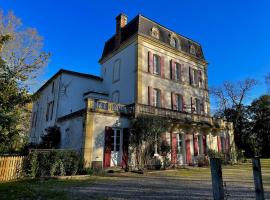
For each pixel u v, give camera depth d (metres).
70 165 12.89
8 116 11.78
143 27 21.95
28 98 12.77
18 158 12.28
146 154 16.22
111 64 24.28
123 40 22.97
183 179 11.80
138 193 8.15
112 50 24.19
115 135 16.45
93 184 10.09
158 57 22.72
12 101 12.28
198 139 22.50
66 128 18.09
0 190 8.54
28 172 12.30
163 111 19.06
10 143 12.34
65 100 22.09
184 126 20.84
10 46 20.61
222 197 3.28
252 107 39.69
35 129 28.41
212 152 21.89
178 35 25.66
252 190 8.76
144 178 12.14
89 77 24.16
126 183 10.41
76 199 7.14
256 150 37.19
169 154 18.94
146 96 20.41
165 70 22.84
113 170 14.90
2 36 14.56
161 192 8.33
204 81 27.08
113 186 9.59
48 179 11.48
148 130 15.98
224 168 18.61
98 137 15.44
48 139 18.78
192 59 26.17
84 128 15.13
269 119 37.97
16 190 8.52
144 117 16.28
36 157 12.45
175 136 19.97
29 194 7.81
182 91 23.95
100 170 14.29
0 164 11.56
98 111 15.78
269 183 10.75
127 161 16.11
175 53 24.38
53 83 24.72
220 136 24.70
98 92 23.00
